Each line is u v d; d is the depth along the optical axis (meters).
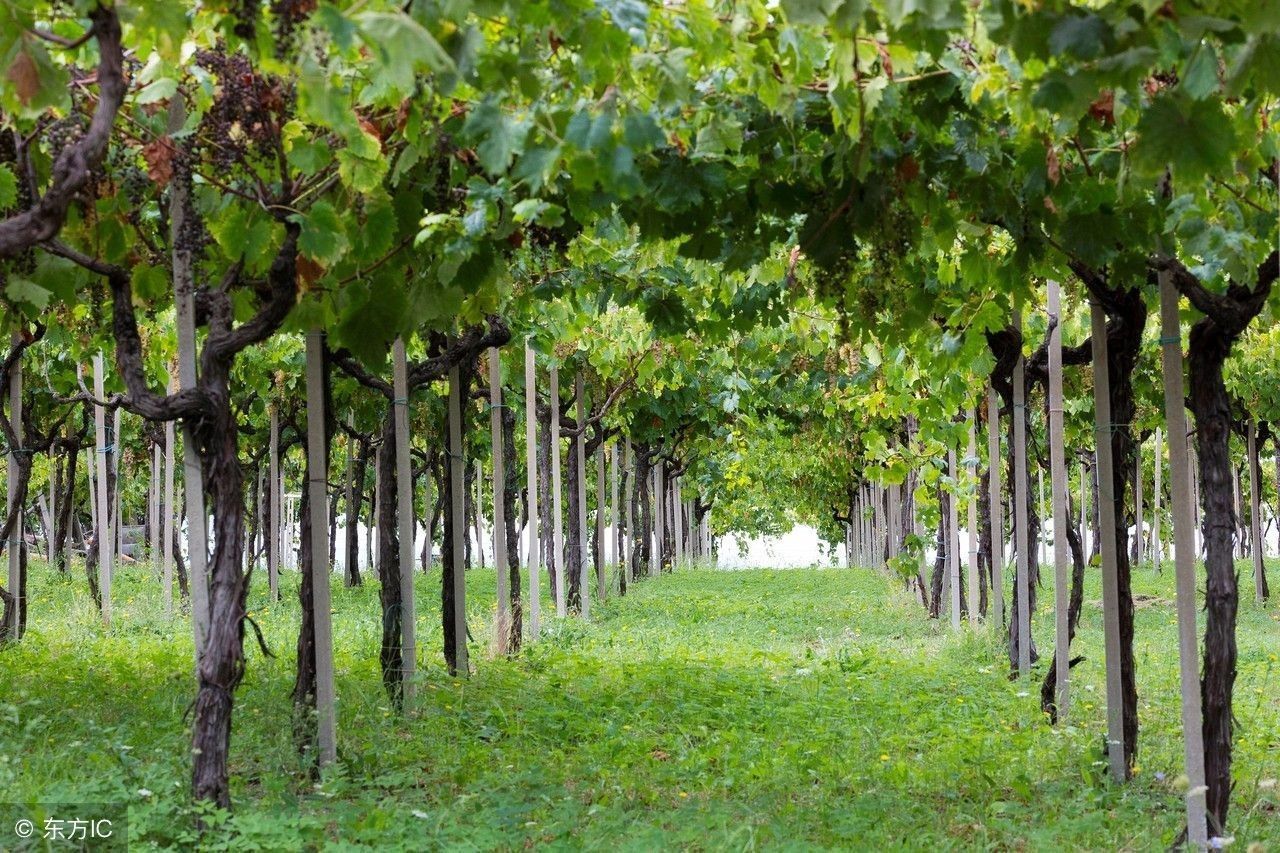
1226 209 5.96
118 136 6.12
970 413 15.08
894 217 6.14
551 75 5.12
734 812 6.54
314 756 7.30
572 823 6.19
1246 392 18.97
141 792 5.90
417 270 6.62
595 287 9.90
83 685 9.66
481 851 5.69
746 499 45.56
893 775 7.49
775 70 5.41
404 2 4.28
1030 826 6.53
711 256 6.59
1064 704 9.34
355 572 24.55
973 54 5.55
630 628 17.62
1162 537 42.56
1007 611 19.81
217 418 6.10
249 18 4.44
